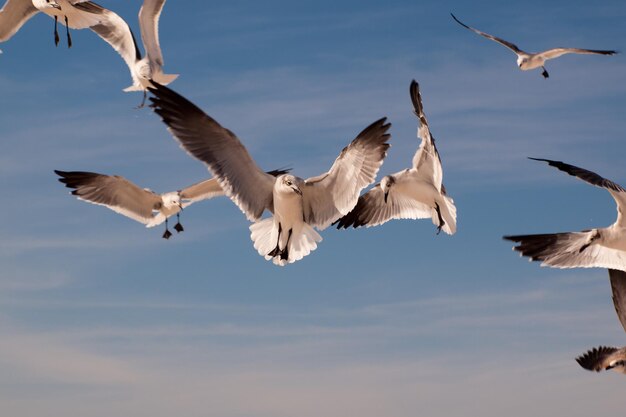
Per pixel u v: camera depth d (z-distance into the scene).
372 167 11.69
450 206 14.94
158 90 11.30
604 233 11.63
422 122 14.18
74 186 17.39
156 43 17.62
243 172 11.62
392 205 15.62
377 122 11.58
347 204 11.85
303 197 11.92
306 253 11.80
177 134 11.33
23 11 17.92
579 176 11.55
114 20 17.66
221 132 11.32
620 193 11.42
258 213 11.84
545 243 11.93
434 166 14.57
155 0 17.55
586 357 11.74
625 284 11.67
